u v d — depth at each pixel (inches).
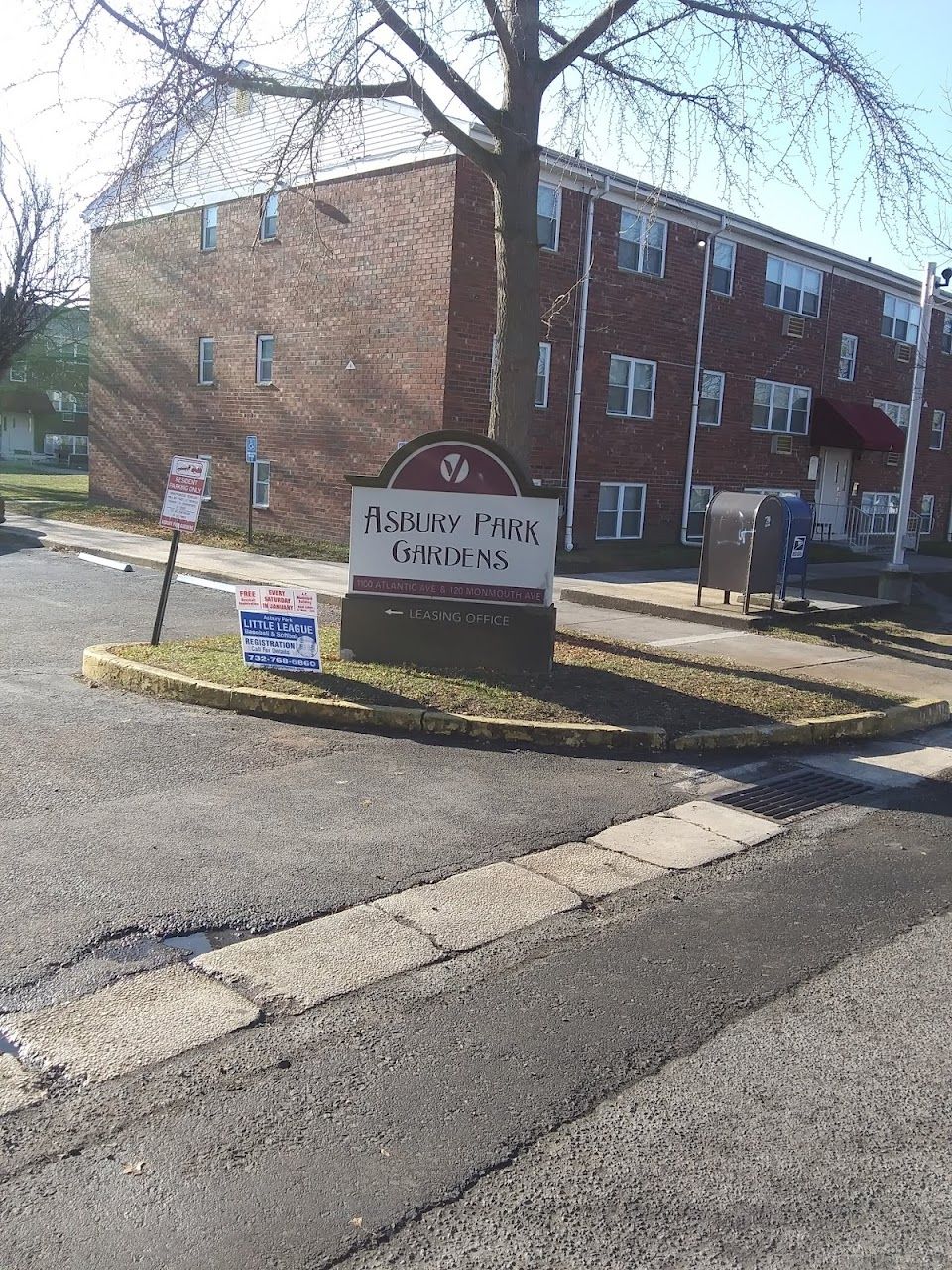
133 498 1013.2
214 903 187.8
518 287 401.7
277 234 832.3
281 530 856.9
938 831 254.2
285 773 262.4
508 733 300.7
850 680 409.1
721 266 954.7
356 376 782.5
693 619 540.7
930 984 173.9
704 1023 157.9
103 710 308.8
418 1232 110.9
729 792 275.7
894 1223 115.7
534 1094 137.0
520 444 409.4
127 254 983.6
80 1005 152.3
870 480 1203.2
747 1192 119.9
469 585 359.3
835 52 400.5
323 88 386.0
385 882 201.9
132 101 389.7
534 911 194.1
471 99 392.2
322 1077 138.4
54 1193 113.8
